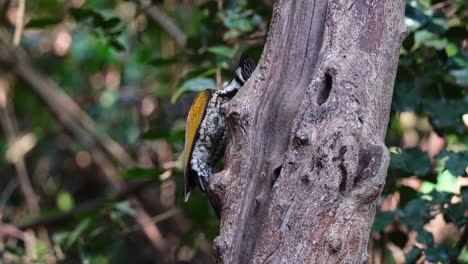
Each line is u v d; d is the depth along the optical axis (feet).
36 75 46.03
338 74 18.61
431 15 25.48
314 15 19.74
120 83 45.80
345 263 17.81
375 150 18.02
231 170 19.53
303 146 18.25
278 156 19.22
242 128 19.52
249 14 28.55
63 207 46.26
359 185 17.88
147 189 43.73
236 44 29.86
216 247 19.12
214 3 29.89
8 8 40.50
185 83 26.96
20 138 46.34
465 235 26.02
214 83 28.17
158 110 43.01
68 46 45.62
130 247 43.91
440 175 29.55
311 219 17.85
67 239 32.71
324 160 17.93
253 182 19.29
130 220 35.63
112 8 42.96
